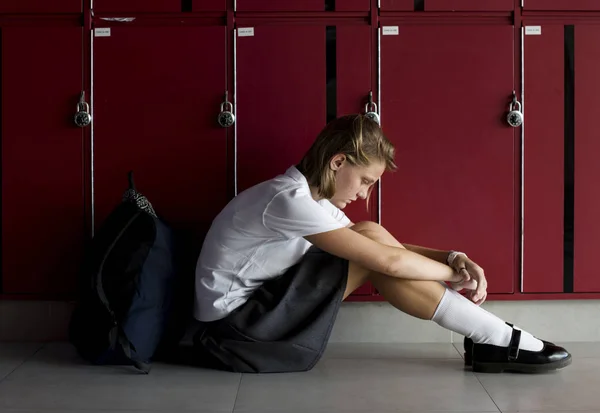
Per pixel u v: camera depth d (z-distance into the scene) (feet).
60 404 5.92
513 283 7.88
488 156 7.78
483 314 6.61
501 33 7.69
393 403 5.91
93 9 7.70
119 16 7.72
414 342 8.06
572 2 7.66
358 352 7.64
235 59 7.70
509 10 7.68
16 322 8.02
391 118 7.75
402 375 6.75
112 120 7.76
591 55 7.71
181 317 7.41
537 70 7.72
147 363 6.84
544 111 7.75
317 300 6.68
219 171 7.79
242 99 7.73
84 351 7.06
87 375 6.77
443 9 7.68
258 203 6.43
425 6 7.67
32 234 7.86
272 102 7.73
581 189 7.80
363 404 5.89
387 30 7.68
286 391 6.25
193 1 7.68
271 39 7.69
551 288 7.89
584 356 7.39
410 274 6.37
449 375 6.74
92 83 7.73
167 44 7.70
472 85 7.73
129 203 7.09
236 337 6.66
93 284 6.61
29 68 7.73
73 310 7.96
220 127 7.76
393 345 7.96
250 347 6.66
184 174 7.80
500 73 7.72
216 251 6.69
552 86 7.73
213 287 6.70
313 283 6.68
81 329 7.08
